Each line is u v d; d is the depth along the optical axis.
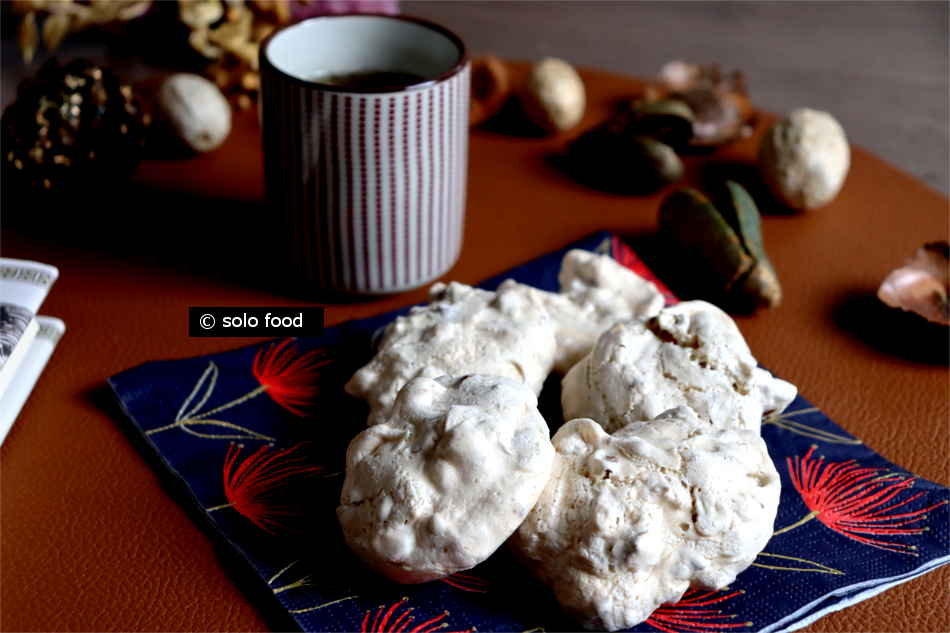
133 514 0.46
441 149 0.52
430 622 0.42
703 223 0.55
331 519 0.45
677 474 0.42
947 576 0.45
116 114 0.58
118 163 0.59
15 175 0.58
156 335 0.53
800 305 0.56
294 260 0.54
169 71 0.75
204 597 0.43
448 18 1.05
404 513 0.41
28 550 0.44
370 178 0.51
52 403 0.50
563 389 0.48
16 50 0.82
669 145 0.65
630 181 0.62
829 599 0.43
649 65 0.98
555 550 0.42
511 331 0.48
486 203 0.62
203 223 0.59
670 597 0.42
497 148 0.66
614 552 0.41
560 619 0.42
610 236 0.59
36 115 0.56
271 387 0.50
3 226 0.58
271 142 0.52
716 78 0.70
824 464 0.48
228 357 0.52
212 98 0.62
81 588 0.43
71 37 0.81
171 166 0.63
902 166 0.87
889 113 0.93
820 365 0.53
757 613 0.42
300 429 0.49
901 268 0.55
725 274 0.55
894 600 0.44
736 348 0.46
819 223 0.61
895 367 0.53
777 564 0.44
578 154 0.64
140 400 0.49
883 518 0.46
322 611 0.42
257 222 0.60
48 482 0.47
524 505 0.41
